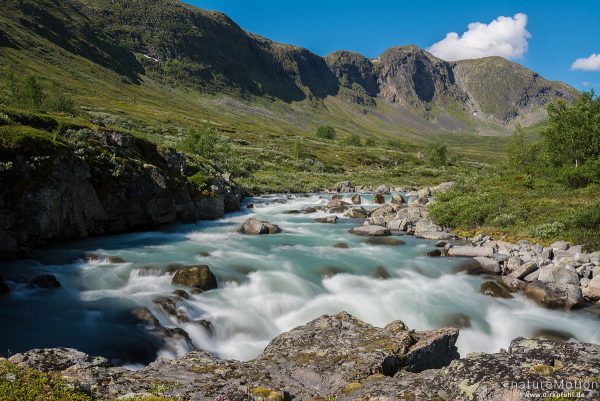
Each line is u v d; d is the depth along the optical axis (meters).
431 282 18.67
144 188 28.03
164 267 17.95
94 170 25.12
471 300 16.83
